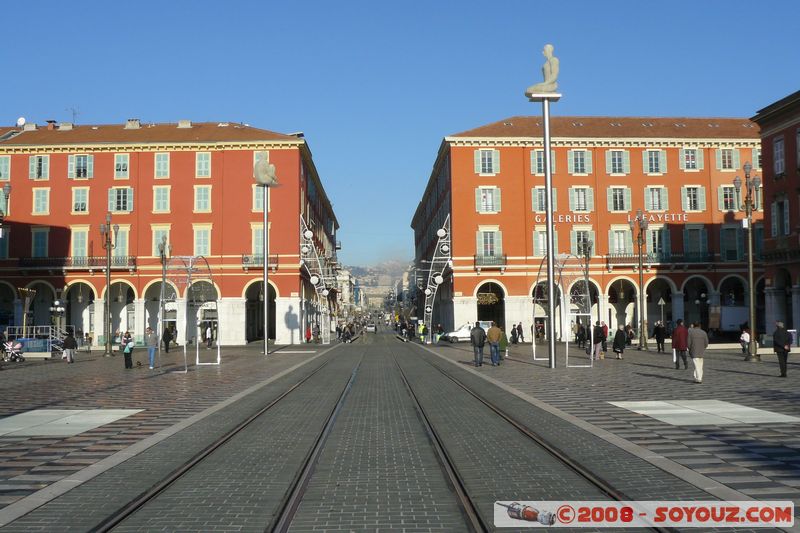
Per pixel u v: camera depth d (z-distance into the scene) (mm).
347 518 7160
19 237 60188
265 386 22406
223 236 60344
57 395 19828
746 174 31734
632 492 7879
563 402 16562
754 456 9734
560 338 60406
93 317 61219
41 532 6703
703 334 20828
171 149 60844
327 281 74188
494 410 15602
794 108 41812
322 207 88312
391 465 9867
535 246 61500
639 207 62344
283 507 7621
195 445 11453
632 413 14336
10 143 60781
